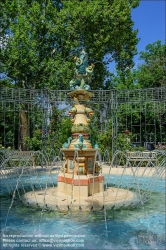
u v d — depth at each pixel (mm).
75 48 17031
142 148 15266
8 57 16781
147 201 6051
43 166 13430
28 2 18156
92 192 6156
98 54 17531
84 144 6375
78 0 17359
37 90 14438
